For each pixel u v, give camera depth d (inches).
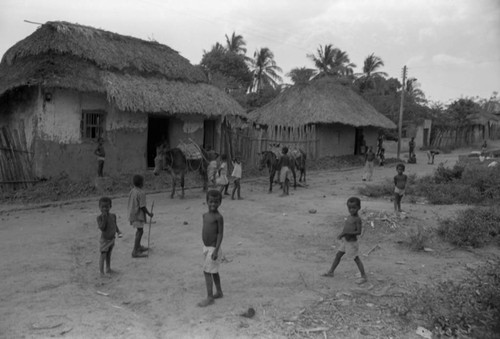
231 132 781.9
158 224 397.4
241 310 205.2
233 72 1800.0
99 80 562.9
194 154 575.5
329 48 2018.9
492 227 350.9
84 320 194.7
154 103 597.9
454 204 498.6
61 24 579.2
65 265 278.4
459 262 287.1
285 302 214.7
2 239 341.1
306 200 538.9
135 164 631.8
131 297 224.7
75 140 564.7
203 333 182.7
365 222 386.0
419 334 180.9
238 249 317.1
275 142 866.1
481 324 184.1
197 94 684.1
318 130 1006.4
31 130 549.0
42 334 180.7
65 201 497.0
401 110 1235.9
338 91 1157.7
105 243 255.4
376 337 179.2
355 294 226.1
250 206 494.3
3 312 202.8
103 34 638.5
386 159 1187.3
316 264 281.9
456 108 1807.3
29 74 514.6
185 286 239.8
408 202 515.2
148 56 667.4
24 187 520.4
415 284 241.6
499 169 613.3
